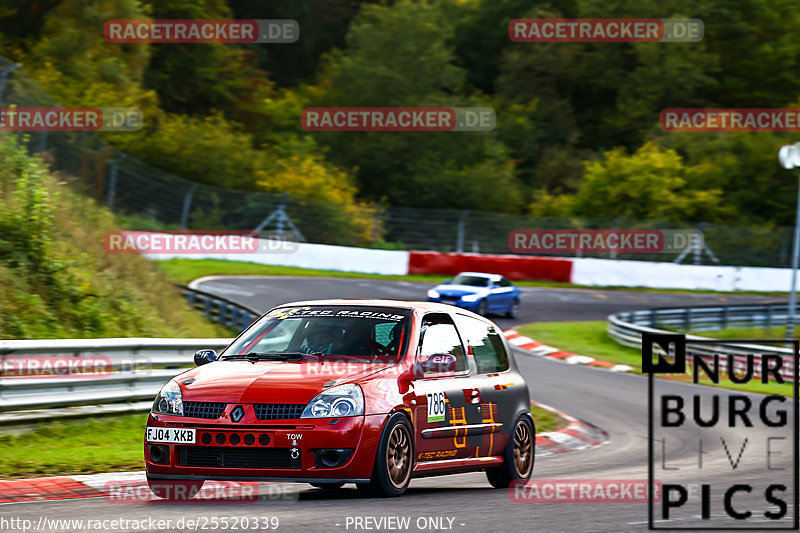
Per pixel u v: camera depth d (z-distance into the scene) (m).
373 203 187.00
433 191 198.00
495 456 29.62
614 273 150.00
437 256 140.12
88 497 25.27
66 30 157.50
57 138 105.19
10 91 93.62
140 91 160.75
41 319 52.94
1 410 35.97
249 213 143.38
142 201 129.12
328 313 28.23
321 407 23.69
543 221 161.38
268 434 23.45
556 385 68.62
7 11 168.62
